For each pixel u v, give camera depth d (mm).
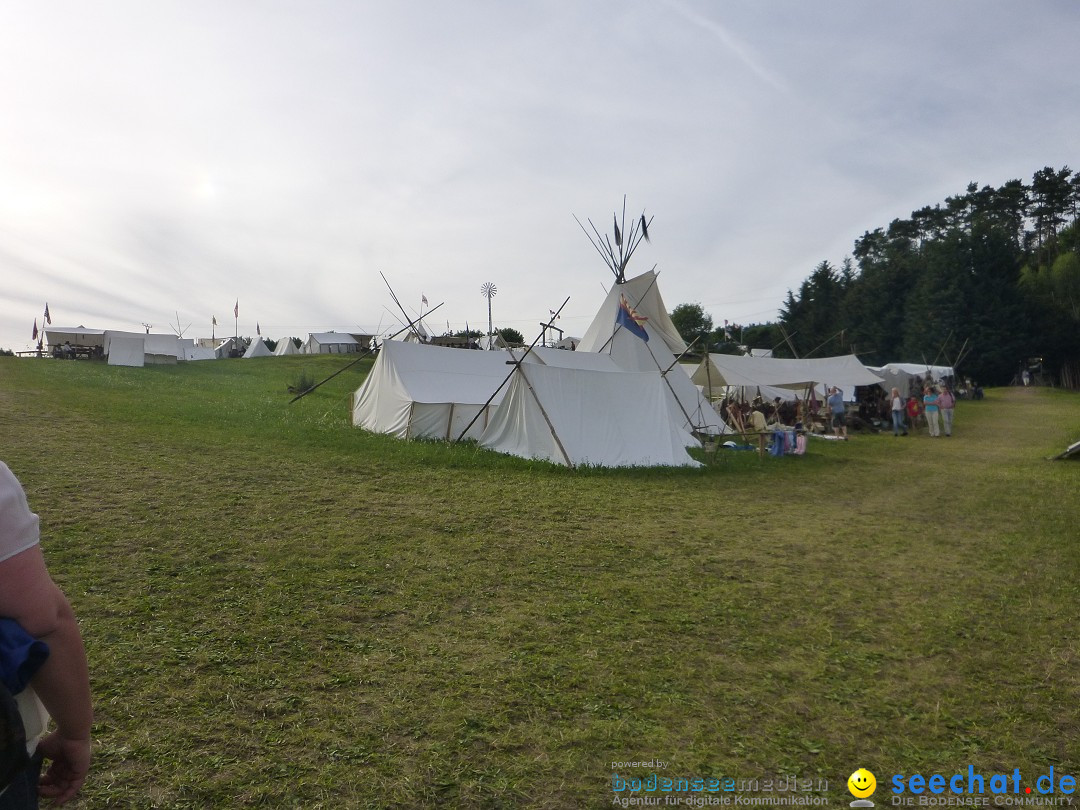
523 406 13141
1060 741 3439
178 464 9734
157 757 2996
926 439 20578
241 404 18344
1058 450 17234
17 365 23781
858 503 9859
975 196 69688
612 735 3365
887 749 3332
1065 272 53312
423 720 3430
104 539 6074
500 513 8086
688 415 18875
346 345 53469
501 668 4059
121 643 4090
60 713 1421
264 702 3525
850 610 5215
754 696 3826
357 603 4992
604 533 7379
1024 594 5645
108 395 17578
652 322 21797
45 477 8234
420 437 14766
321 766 3008
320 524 7090
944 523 8438
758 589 5668
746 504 9492
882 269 60188
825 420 22953
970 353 49094
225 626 4449
